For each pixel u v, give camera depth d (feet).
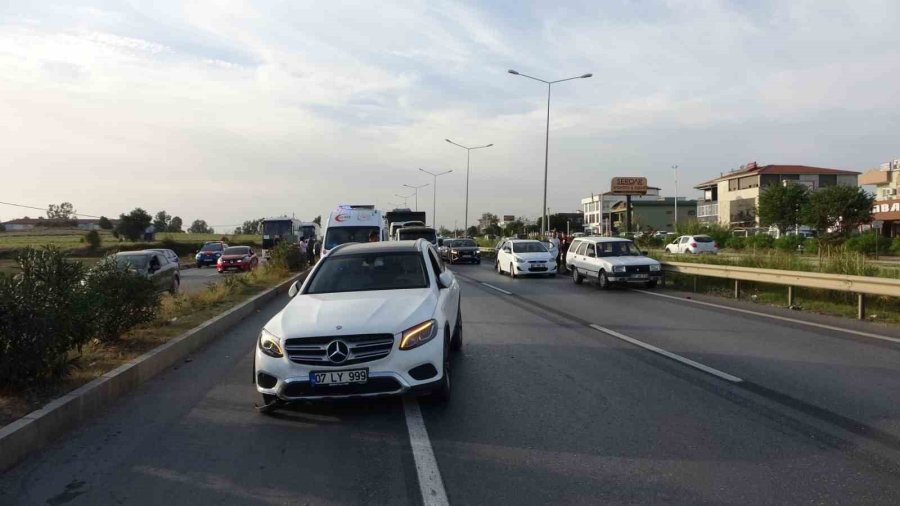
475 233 354.33
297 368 18.54
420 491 14.03
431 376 19.26
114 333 29.68
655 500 13.28
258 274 75.87
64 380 21.50
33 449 16.94
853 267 49.19
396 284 23.27
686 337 33.01
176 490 14.39
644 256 65.05
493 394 21.99
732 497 13.33
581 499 13.42
